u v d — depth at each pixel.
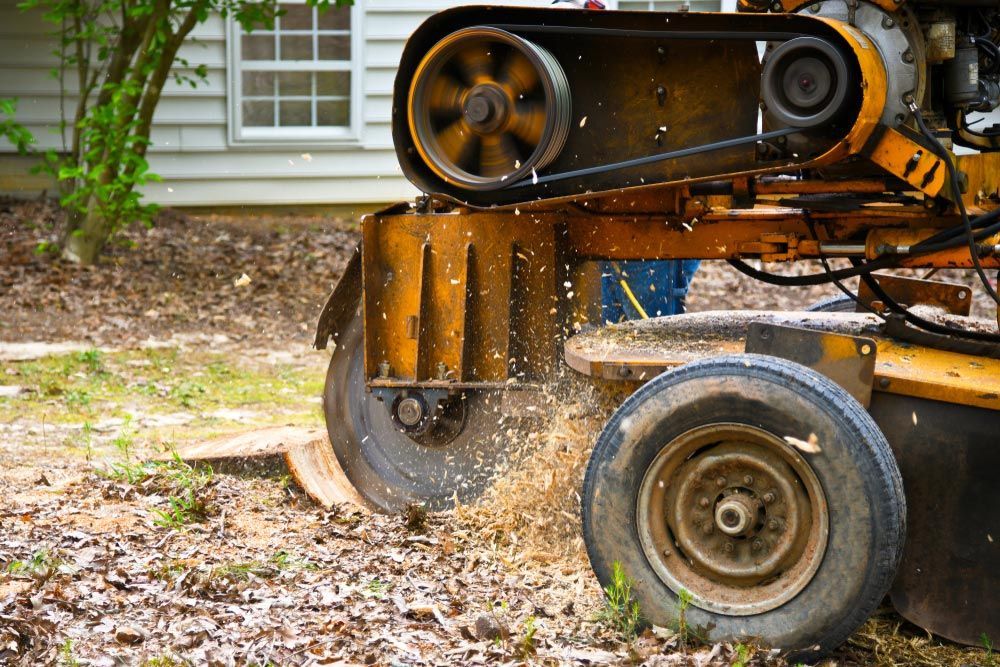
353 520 7.13
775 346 5.41
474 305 7.04
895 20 5.76
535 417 6.98
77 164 17.89
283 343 14.43
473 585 5.93
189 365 13.02
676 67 6.08
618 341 6.36
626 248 6.89
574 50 6.20
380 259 7.18
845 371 5.27
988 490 5.20
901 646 5.32
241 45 19.98
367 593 5.66
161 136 20.06
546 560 6.37
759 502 5.02
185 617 5.21
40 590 5.45
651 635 5.07
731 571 5.03
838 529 4.80
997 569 5.19
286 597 5.53
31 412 10.61
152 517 6.87
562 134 6.09
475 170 6.34
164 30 16.88
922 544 5.30
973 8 6.20
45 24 19.86
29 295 15.79
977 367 5.55
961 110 6.35
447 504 7.33
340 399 7.77
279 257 18.17
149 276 17.03
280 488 7.76
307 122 20.44
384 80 20.05
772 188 6.23
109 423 10.20
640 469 5.16
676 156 5.96
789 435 4.89
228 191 20.25
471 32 6.06
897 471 4.84
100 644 4.88
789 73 5.62
